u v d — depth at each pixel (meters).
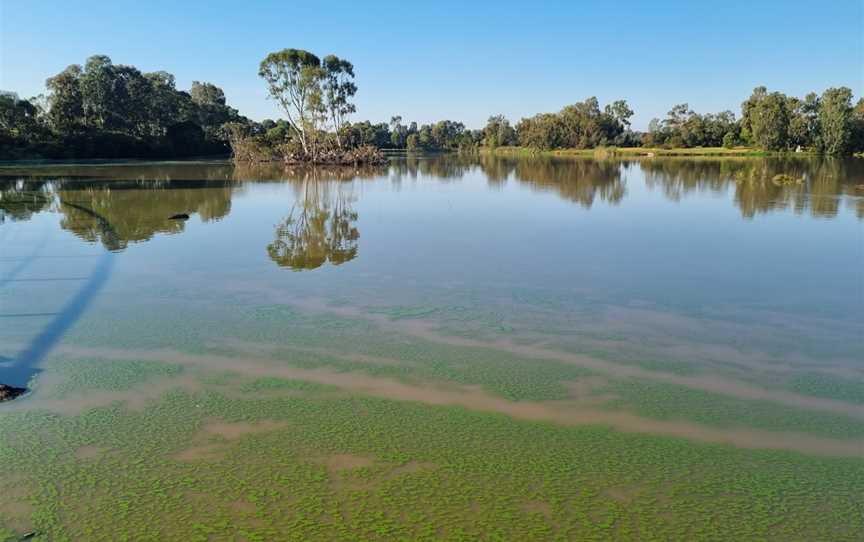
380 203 22.47
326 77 59.44
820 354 6.81
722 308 8.51
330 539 3.71
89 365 6.51
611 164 58.12
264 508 4.04
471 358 6.72
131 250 12.66
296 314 8.27
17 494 4.23
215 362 6.61
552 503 4.10
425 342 7.21
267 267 11.09
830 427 5.19
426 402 5.66
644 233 15.05
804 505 4.10
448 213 19.31
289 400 5.69
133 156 61.41
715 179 34.81
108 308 8.50
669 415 5.41
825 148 70.19
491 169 50.34
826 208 19.97
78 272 10.62
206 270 10.82
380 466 4.55
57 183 29.56
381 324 7.85
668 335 7.43
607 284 9.82
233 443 4.91
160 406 5.57
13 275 10.35
